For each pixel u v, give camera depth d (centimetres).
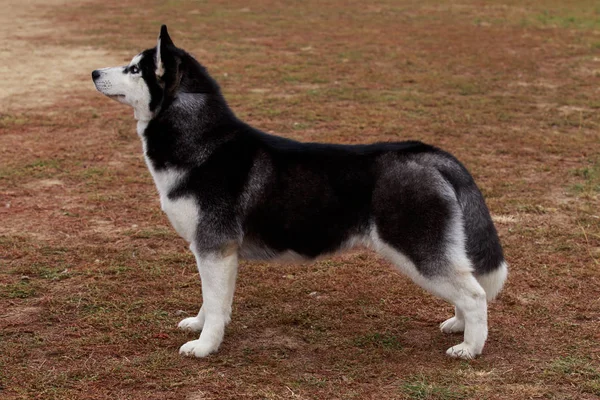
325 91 1339
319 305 568
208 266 476
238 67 1550
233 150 479
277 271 632
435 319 547
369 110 1201
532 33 2041
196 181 474
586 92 1361
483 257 469
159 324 531
